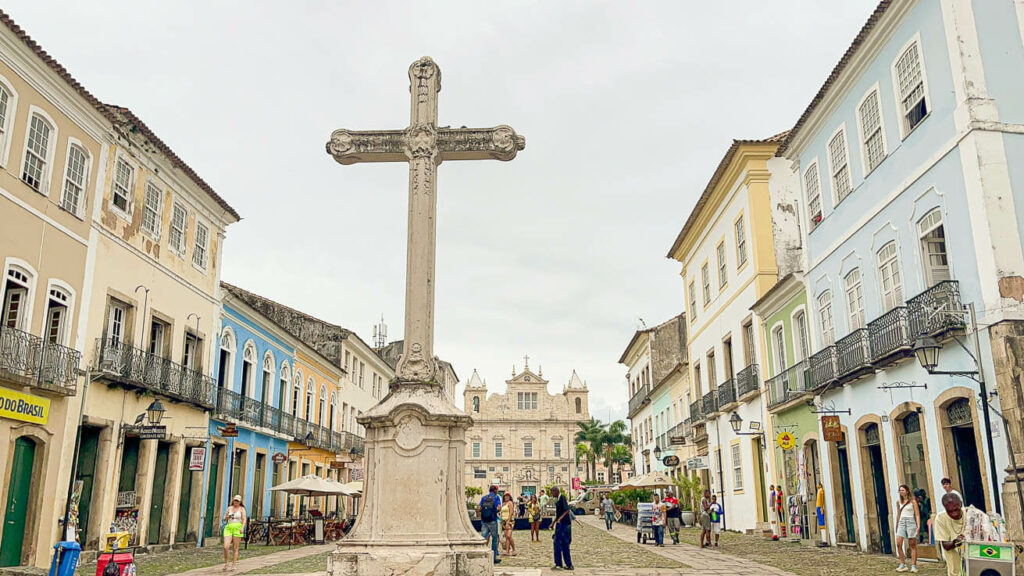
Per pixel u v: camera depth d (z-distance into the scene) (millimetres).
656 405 38219
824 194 16859
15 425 13570
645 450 42188
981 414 10922
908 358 12938
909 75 13070
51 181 14867
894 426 13594
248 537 22578
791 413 18938
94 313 16109
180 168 19328
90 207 16062
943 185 11984
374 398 42188
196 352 20969
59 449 14742
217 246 22344
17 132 13945
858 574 11234
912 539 11242
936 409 12125
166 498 18844
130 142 17453
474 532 8188
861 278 14961
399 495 8117
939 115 12086
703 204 26141
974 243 11156
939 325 11469
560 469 74875
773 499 19797
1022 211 10961
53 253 14859
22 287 14172
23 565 13719
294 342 28266
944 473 11914
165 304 19141
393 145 9609
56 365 14414
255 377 25047
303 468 29984
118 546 10352
